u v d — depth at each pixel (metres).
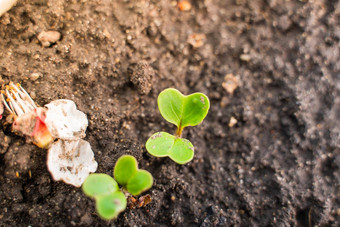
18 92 0.18
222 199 0.19
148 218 0.18
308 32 0.22
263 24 0.23
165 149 0.17
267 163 0.20
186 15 0.23
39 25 0.20
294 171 0.19
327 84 0.21
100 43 0.20
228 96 0.21
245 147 0.20
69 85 0.19
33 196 0.18
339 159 0.20
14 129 0.17
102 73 0.20
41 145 0.17
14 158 0.17
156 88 0.21
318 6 0.23
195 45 0.22
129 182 0.17
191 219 0.18
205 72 0.22
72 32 0.20
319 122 0.20
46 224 0.17
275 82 0.21
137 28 0.21
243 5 0.23
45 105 0.18
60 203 0.17
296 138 0.20
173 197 0.19
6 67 0.18
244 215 0.19
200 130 0.20
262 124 0.21
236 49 0.22
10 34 0.19
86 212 0.17
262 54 0.22
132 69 0.20
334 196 0.19
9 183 0.17
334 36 0.22
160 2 0.22
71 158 0.17
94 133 0.19
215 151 0.20
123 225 0.18
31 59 0.19
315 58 0.22
